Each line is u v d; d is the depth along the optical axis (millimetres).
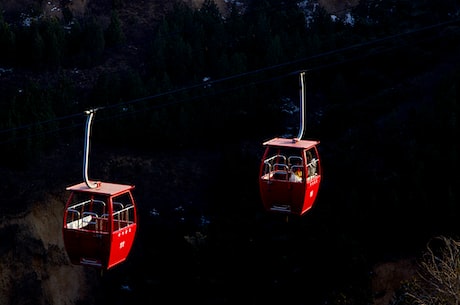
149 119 53656
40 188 48750
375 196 43750
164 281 43219
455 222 42156
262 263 40438
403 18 62188
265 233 41750
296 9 64750
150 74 57719
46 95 53094
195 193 50375
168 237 47125
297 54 57156
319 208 42125
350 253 39125
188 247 42594
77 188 22703
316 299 39531
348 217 42719
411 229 42781
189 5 66438
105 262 23062
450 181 43219
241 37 59562
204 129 54219
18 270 44750
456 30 59375
